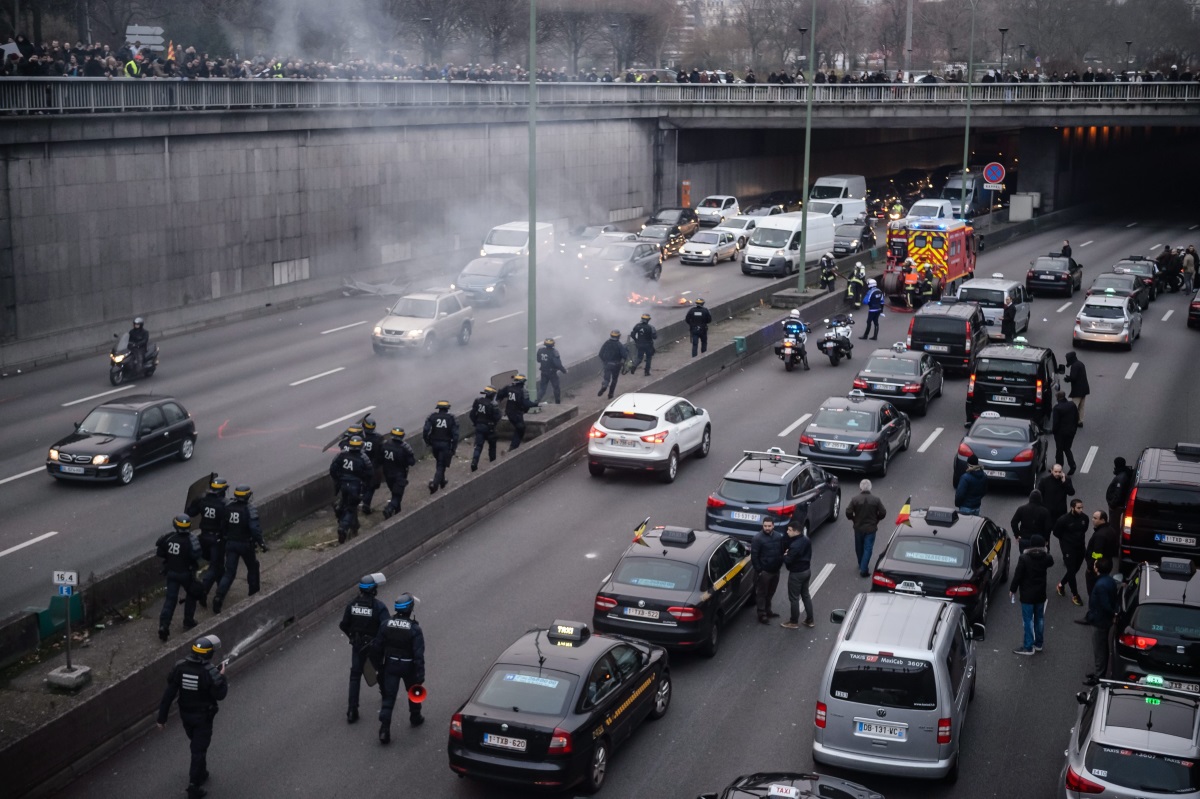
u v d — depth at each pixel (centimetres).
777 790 1250
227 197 4969
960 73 9088
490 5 10262
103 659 1886
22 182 4038
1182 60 14825
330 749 1684
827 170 10950
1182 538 2236
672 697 1847
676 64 15675
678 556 1997
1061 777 1503
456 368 4106
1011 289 4662
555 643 1642
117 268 4456
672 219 7569
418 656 1698
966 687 1678
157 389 3794
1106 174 10369
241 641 1970
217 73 5097
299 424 3388
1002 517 2691
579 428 3256
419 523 2489
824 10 15450
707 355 4128
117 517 2639
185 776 1622
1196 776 1353
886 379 3566
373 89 5731
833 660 1562
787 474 2497
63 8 7806
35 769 1557
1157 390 3888
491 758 1502
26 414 3491
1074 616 2180
